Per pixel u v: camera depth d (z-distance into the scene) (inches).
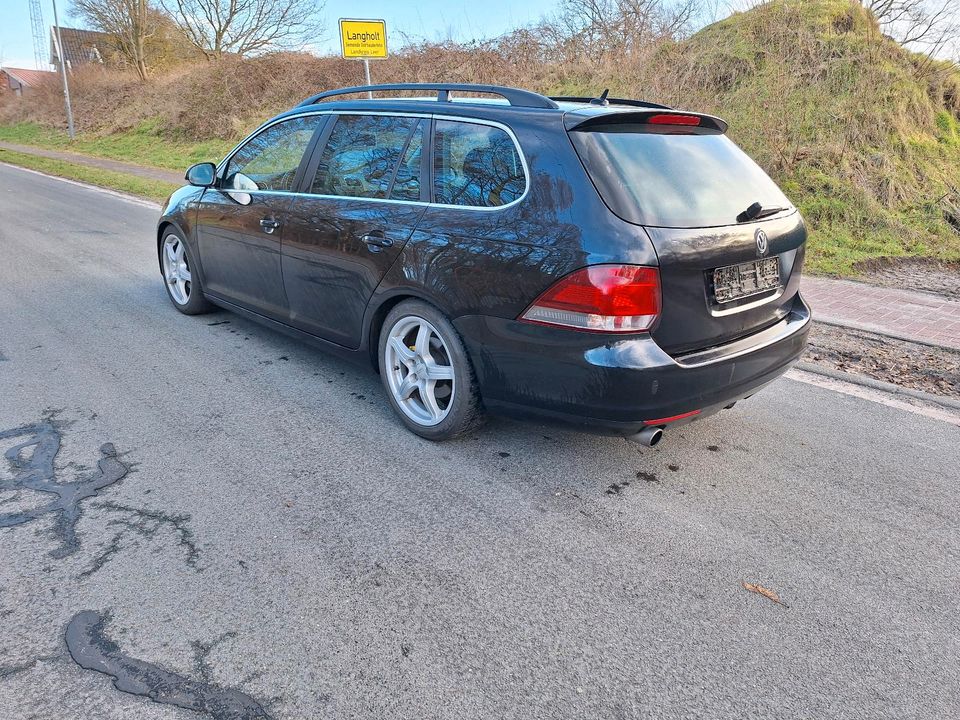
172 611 87.7
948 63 424.5
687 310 106.4
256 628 85.5
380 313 139.5
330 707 74.5
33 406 146.4
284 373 169.6
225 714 73.0
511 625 87.7
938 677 81.2
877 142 375.6
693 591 95.2
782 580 98.0
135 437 134.1
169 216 206.1
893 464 132.3
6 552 97.8
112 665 78.8
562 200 106.7
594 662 82.2
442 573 97.3
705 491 121.3
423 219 125.7
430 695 76.6
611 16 575.5
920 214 339.3
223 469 123.1
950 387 170.7
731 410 156.9
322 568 97.3
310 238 149.8
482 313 115.6
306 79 883.4
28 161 805.2
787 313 133.3
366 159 142.2
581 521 111.1
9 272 268.2
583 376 105.1
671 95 439.5
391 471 124.4
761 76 424.2
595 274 101.0
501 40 670.5
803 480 125.9
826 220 336.2
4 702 73.4
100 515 107.7
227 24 1221.7
